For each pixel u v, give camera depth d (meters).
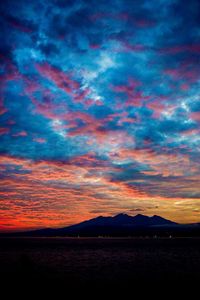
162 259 61.28
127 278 35.38
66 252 86.50
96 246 132.62
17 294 26.52
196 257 66.31
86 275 37.59
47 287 29.55
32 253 82.00
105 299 24.59
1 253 82.12
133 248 109.31
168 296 25.41
